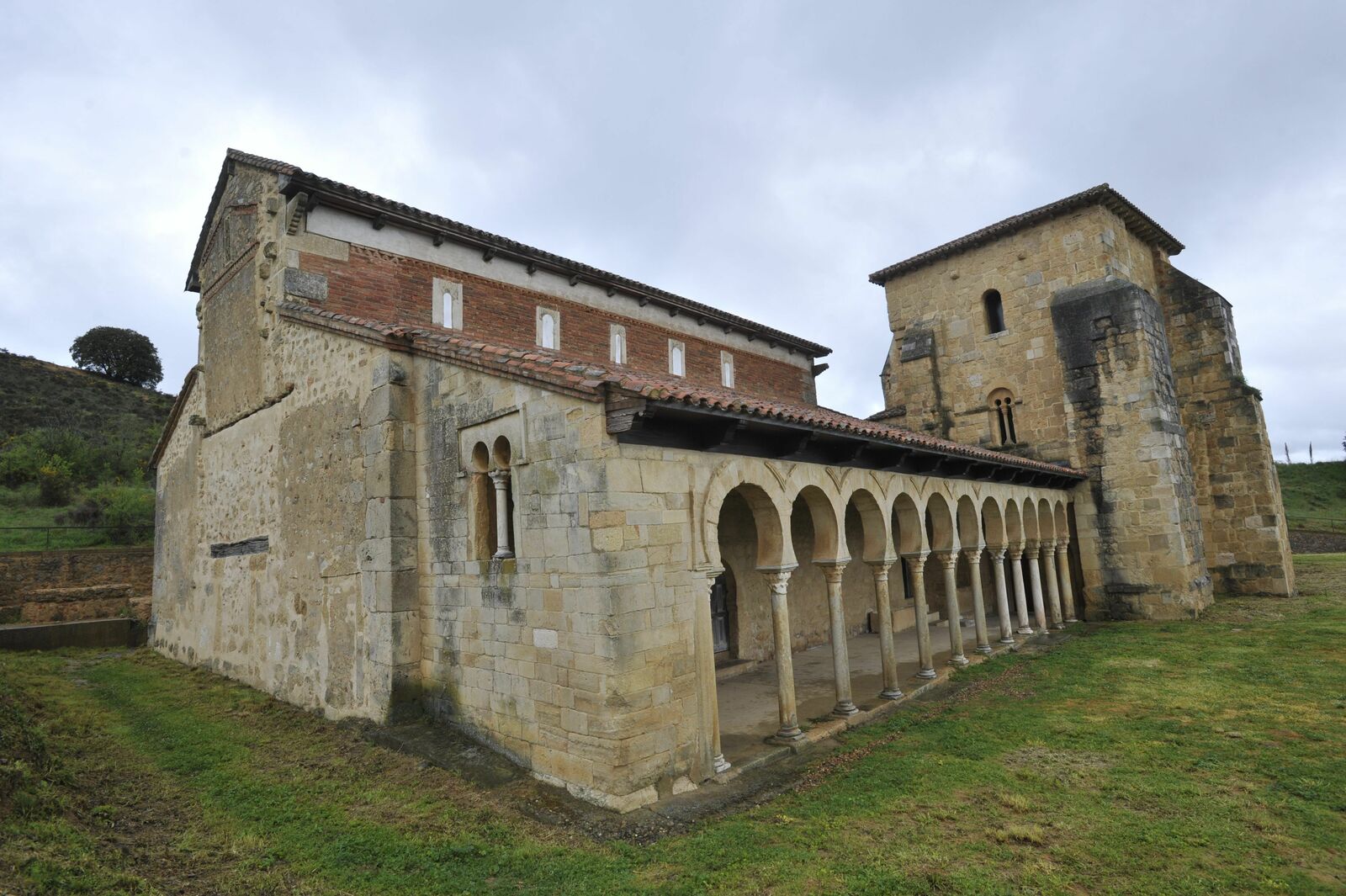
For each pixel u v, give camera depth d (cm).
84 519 2966
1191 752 852
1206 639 1531
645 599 775
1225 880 561
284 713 1180
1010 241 2209
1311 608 1822
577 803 750
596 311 1755
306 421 1252
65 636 1984
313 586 1205
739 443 921
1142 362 1922
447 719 976
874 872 582
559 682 800
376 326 1096
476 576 936
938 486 1370
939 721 1033
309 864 633
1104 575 1939
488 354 913
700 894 560
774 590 966
